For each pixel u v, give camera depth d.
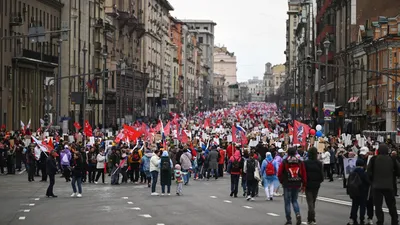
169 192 34.91
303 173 21.92
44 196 33.78
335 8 106.88
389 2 87.69
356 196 22.36
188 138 57.69
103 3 115.56
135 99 142.50
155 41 169.25
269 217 24.89
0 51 69.81
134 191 37.25
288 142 57.50
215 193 36.31
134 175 47.62
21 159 53.50
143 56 153.88
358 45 85.75
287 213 22.17
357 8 90.44
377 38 76.19
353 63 90.06
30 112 79.94
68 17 92.88
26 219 24.55
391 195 21.08
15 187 39.41
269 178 32.16
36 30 50.19
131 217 24.88
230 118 153.62
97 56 109.75
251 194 32.03
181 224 22.83
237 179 33.97
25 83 78.44
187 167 42.72
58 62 80.19
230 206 29.09
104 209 27.62
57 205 29.38
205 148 53.72
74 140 57.25
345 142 54.84
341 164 46.03
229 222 23.34
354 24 92.06
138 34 146.38
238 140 52.62
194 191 37.72
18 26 75.12
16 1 74.56
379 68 75.12
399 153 40.22
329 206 28.91
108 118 119.81
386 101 71.56
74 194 33.41
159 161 35.03
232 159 34.06
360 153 28.14
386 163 21.03
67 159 43.81
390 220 24.06
